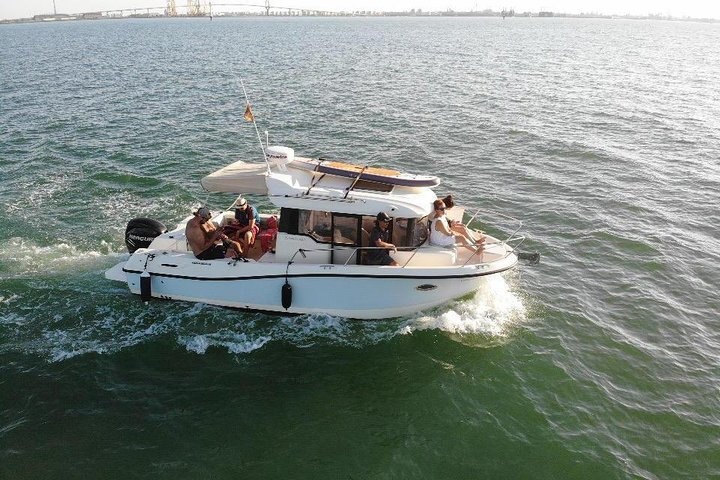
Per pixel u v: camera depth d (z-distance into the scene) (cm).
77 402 977
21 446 885
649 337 1210
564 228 1733
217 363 1079
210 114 3272
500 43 11394
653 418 982
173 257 1188
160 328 1162
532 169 2297
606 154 2500
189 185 2000
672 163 2406
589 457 894
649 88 4644
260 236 1226
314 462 873
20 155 2345
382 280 1124
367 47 9625
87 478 835
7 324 1162
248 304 1184
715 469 881
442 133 2870
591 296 1359
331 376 1056
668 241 1656
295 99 3834
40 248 1466
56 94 3981
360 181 1159
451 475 858
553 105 3703
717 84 5016
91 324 1170
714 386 1066
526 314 1264
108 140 2608
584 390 1041
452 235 1159
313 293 1150
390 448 901
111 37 14538
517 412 984
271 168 1177
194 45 10200
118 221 1656
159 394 1002
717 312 1312
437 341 1152
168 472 848
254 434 923
